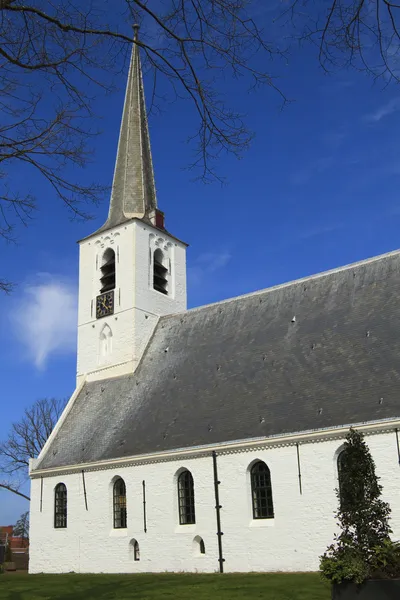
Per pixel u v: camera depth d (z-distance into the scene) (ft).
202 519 91.81
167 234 142.00
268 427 89.15
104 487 106.32
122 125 156.87
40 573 110.11
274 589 63.98
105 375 129.08
